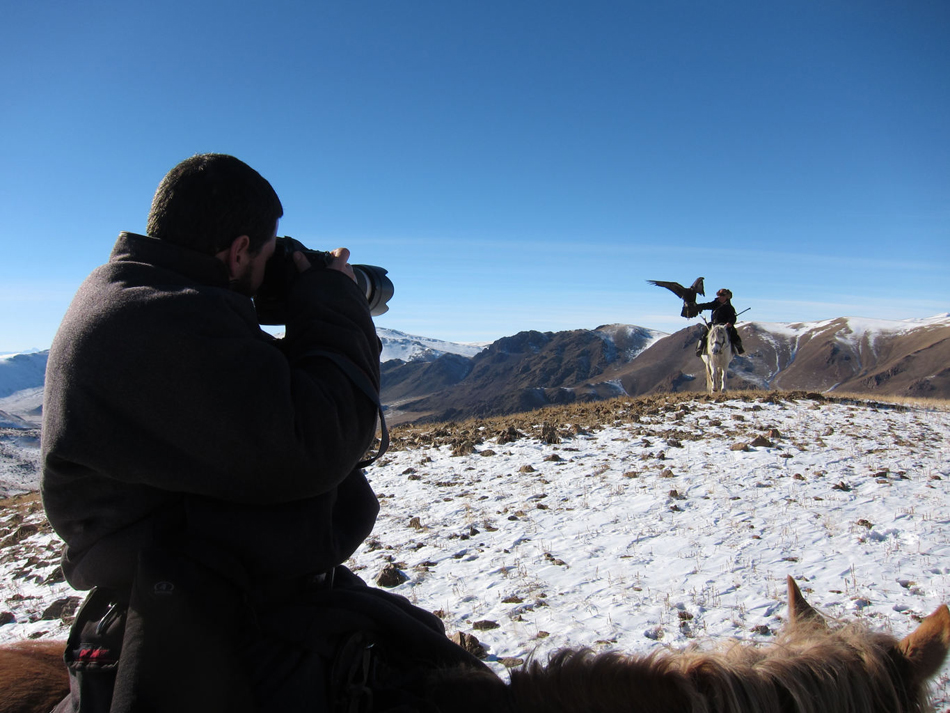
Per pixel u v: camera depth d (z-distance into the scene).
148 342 1.25
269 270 1.65
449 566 7.73
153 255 1.44
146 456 1.24
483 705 1.38
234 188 1.45
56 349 1.33
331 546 1.41
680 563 7.56
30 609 6.97
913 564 7.21
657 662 1.42
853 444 13.73
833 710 1.33
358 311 1.55
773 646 1.51
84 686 1.33
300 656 1.32
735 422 16.17
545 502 10.34
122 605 1.36
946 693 3.62
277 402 1.26
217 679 1.20
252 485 1.26
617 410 18.50
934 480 10.84
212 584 1.24
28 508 13.10
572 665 1.43
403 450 15.02
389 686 1.45
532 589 6.87
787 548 7.93
